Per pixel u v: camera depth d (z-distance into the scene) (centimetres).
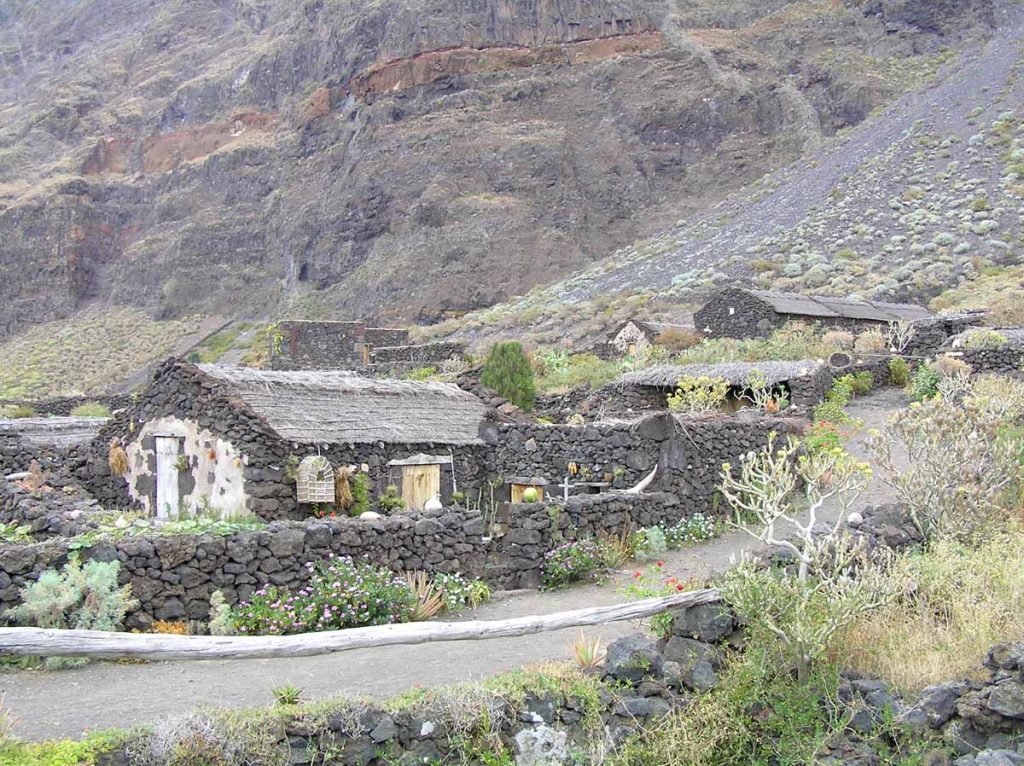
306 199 13550
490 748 751
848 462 1074
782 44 14675
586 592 1283
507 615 1151
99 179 15588
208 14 19575
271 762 679
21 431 2497
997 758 709
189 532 1050
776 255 6806
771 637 836
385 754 723
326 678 855
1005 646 779
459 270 11194
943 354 2750
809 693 805
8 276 14000
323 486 1581
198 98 16400
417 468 1753
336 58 15200
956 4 14225
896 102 11706
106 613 915
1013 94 9731
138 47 19250
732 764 790
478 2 14962
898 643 877
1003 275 5225
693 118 13462
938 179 7788
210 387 1664
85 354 10875
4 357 11062
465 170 12725
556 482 1784
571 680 816
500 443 1869
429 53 14250
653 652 848
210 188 14675
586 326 5825
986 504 1204
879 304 4578
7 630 741
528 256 11375
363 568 1112
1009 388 2197
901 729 774
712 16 15725
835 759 767
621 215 12494
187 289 12975
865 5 14888
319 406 1714
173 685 830
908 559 1061
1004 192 6894
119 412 1867
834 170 9400
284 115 15388
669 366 2959
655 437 1677
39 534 1214
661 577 1323
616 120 13675
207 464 1652
